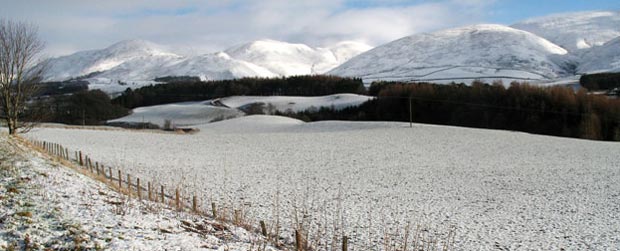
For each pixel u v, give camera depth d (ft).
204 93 453.58
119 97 430.61
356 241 53.93
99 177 78.23
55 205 43.62
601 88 380.58
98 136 187.21
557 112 256.32
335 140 186.60
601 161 134.31
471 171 116.78
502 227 64.23
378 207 75.05
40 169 60.08
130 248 34.12
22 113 104.22
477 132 205.26
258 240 43.96
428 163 130.21
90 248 33.32
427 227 63.21
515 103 270.67
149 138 188.03
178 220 47.16
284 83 471.62
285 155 145.79
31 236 34.45
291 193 84.89
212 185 91.09
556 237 59.52
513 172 115.34
